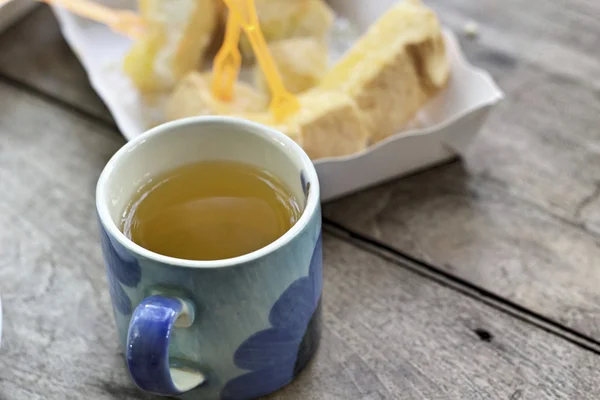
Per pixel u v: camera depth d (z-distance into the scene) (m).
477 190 0.58
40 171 0.59
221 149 0.48
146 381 0.42
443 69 0.60
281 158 0.47
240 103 0.59
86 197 0.57
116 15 0.65
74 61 0.67
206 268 0.42
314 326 0.47
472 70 0.60
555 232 0.55
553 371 0.49
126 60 0.63
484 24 0.70
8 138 0.61
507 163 0.59
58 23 0.71
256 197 0.48
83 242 0.55
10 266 0.54
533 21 0.70
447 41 0.63
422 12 0.60
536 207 0.57
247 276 0.43
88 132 0.62
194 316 0.43
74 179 0.59
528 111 0.63
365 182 0.57
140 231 0.47
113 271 0.44
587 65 0.66
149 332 0.41
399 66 0.58
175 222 0.47
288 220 0.47
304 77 0.61
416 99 0.60
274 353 0.46
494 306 0.52
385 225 0.56
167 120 0.60
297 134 0.54
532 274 0.53
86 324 0.51
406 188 0.58
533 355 0.49
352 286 0.53
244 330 0.44
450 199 0.57
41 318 0.51
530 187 0.58
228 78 0.58
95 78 0.63
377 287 0.53
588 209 0.56
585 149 0.60
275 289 0.44
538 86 0.65
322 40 0.66
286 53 0.61
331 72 0.60
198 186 0.48
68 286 0.53
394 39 0.59
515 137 0.61
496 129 0.62
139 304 0.43
